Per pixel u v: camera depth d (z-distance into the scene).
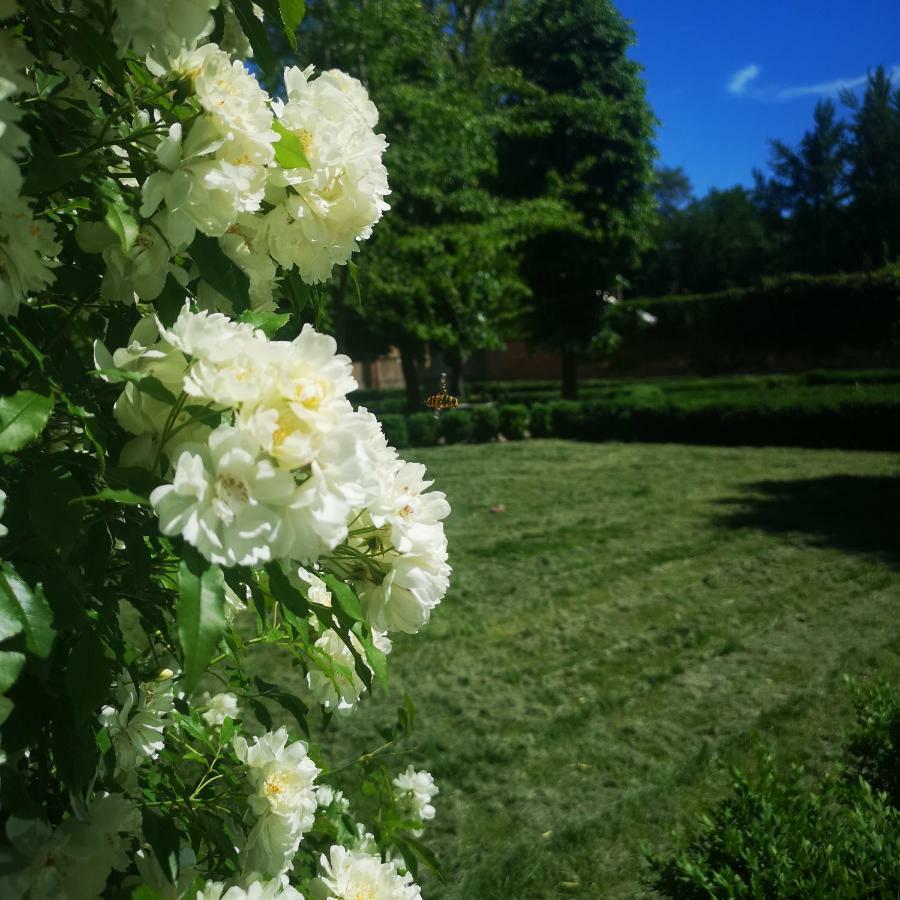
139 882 1.24
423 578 1.26
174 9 1.07
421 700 5.20
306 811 1.63
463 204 14.84
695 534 9.21
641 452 16.30
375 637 1.79
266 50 1.27
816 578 7.39
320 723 4.73
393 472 1.33
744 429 17.00
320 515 0.94
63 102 1.20
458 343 16.39
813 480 12.16
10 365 1.10
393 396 29.30
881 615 6.36
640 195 23.14
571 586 7.55
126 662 1.25
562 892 3.37
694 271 48.59
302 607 1.04
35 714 1.04
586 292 23.28
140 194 1.20
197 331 1.00
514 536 9.48
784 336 29.20
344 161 1.31
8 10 1.02
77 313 1.24
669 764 4.33
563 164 22.16
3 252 0.97
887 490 11.10
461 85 15.34
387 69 12.98
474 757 4.46
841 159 44.12
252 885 1.39
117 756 1.57
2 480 1.06
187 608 0.86
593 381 32.16
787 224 46.06
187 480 0.88
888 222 41.25
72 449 1.18
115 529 1.12
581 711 5.02
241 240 1.33
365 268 13.76
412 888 1.82
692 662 5.71
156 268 1.19
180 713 1.72
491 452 16.88
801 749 4.39
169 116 1.13
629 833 3.73
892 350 27.44
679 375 31.88
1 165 0.90
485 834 3.77
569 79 22.03
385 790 2.17
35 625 0.91
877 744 2.93
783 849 2.37
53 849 1.07
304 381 0.96
